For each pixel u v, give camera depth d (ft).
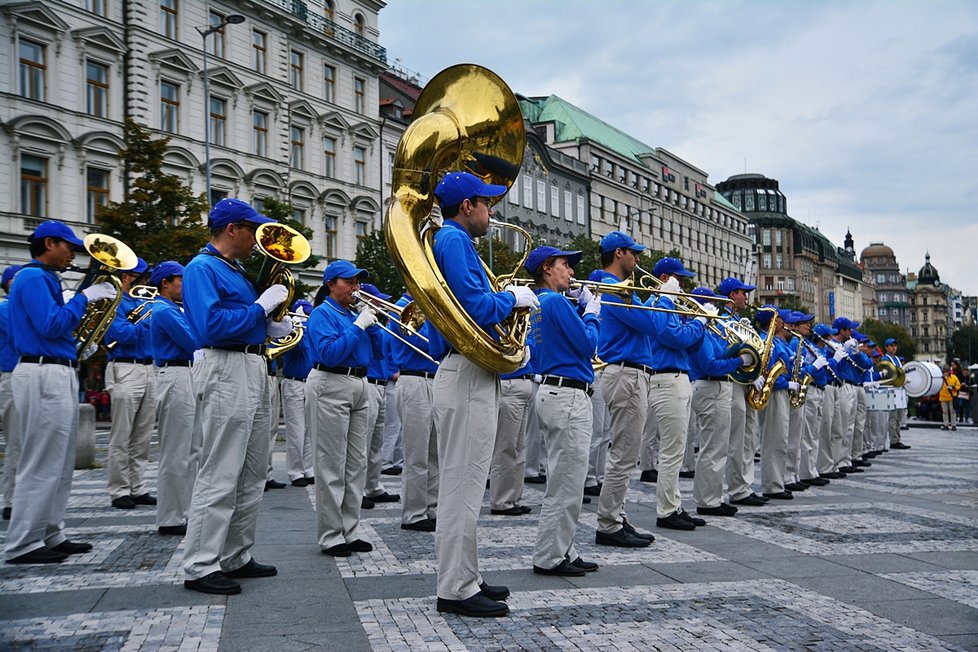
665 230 230.48
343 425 19.56
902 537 22.36
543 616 14.47
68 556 18.85
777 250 348.38
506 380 26.08
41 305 18.56
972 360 468.75
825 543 21.43
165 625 13.69
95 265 20.13
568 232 178.81
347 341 19.27
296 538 21.59
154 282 22.57
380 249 108.78
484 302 14.46
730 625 14.08
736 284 29.07
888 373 47.39
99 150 93.61
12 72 85.92
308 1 122.52
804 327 34.88
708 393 26.16
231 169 108.78
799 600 15.78
